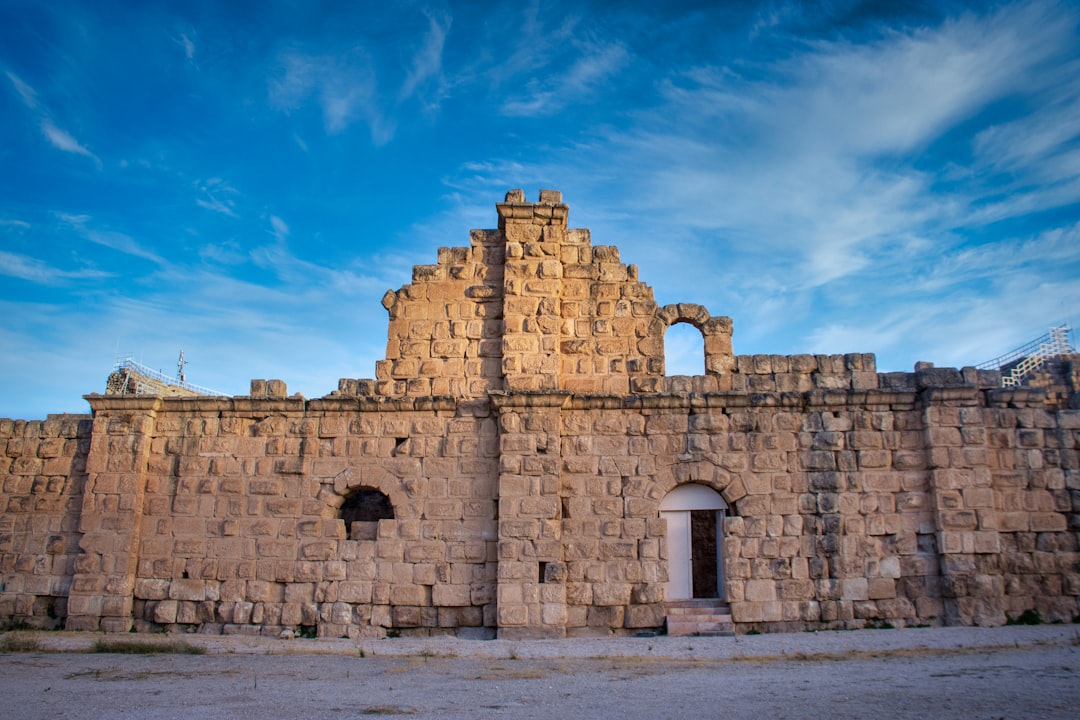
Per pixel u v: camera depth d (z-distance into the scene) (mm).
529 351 24094
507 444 23000
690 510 23359
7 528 24781
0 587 24344
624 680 15828
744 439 23281
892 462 23172
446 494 23359
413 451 23719
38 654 19766
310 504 23625
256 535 23547
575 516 22891
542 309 24406
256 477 23953
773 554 22531
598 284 24984
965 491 22672
